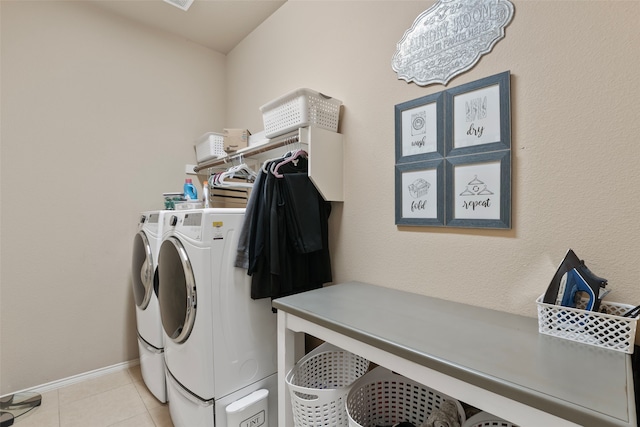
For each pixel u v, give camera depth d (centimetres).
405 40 144
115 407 184
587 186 98
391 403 128
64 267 212
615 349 79
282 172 159
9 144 192
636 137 89
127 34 238
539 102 107
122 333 235
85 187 220
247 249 147
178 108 265
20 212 196
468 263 125
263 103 243
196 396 138
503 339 89
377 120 157
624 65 91
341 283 174
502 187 114
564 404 58
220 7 226
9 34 192
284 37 220
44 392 200
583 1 98
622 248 92
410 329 97
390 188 152
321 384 142
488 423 97
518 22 111
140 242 210
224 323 141
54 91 207
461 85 125
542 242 107
